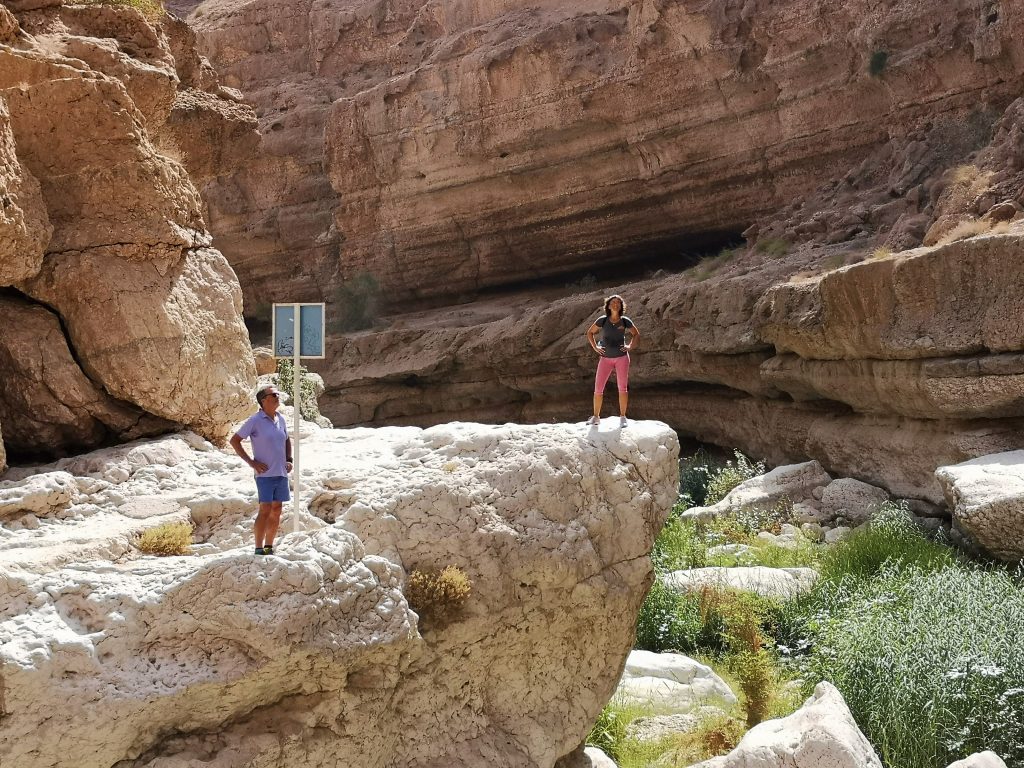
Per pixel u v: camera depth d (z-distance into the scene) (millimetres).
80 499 7184
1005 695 7980
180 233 9031
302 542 6008
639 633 11336
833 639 9625
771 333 19797
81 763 5168
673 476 8305
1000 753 7863
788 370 19797
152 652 5469
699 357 23094
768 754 6180
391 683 6344
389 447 8430
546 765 7438
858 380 17625
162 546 6512
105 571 5777
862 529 14164
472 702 7215
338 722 6172
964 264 15008
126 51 10664
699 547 14242
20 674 4980
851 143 26484
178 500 7199
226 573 5602
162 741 5641
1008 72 23266
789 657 10562
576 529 7543
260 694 5785
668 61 28672
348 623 5953
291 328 6906
